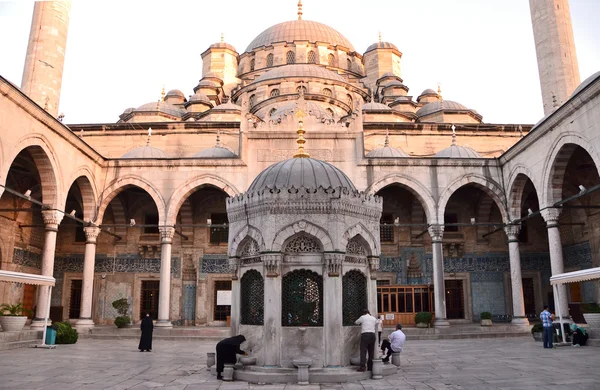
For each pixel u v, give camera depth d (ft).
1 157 59.21
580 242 87.92
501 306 96.32
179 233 93.97
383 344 43.27
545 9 85.97
